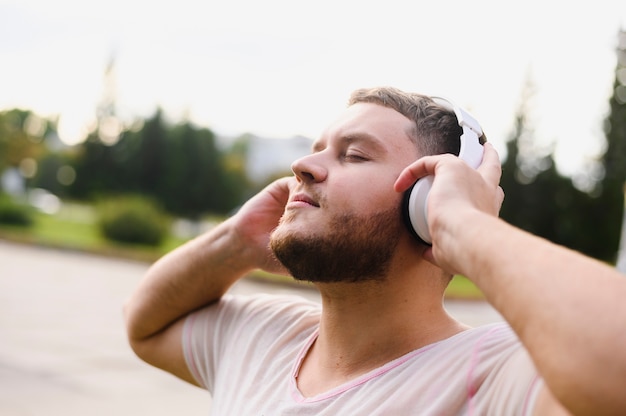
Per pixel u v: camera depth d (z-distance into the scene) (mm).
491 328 1125
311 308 1481
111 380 5805
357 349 1226
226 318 1556
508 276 861
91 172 49188
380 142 1210
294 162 1229
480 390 1043
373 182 1185
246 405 1320
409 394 1090
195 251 1572
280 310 1473
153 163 46719
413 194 1116
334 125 1281
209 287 1585
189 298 1600
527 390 936
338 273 1191
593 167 34344
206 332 1569
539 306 820
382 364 1195
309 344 1334
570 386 781
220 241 1549
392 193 1184
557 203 34812
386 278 1199
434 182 1042
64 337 7578
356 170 1196
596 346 770
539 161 35094
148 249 26547
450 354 1110
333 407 1157
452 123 1270
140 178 47125
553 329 802
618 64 32812
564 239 34594
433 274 1232
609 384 759
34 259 18688
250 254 1537
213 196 46812
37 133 63656
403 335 1206
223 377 1438
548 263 841
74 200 49750
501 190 1171
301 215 1206
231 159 50594
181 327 1627
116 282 14547
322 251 1177
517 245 879
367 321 1223
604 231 33938
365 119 1245
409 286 1212
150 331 1671
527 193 35062
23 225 30938
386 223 1179
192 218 46469
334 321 1257
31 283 12844
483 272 894
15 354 6488
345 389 1167
